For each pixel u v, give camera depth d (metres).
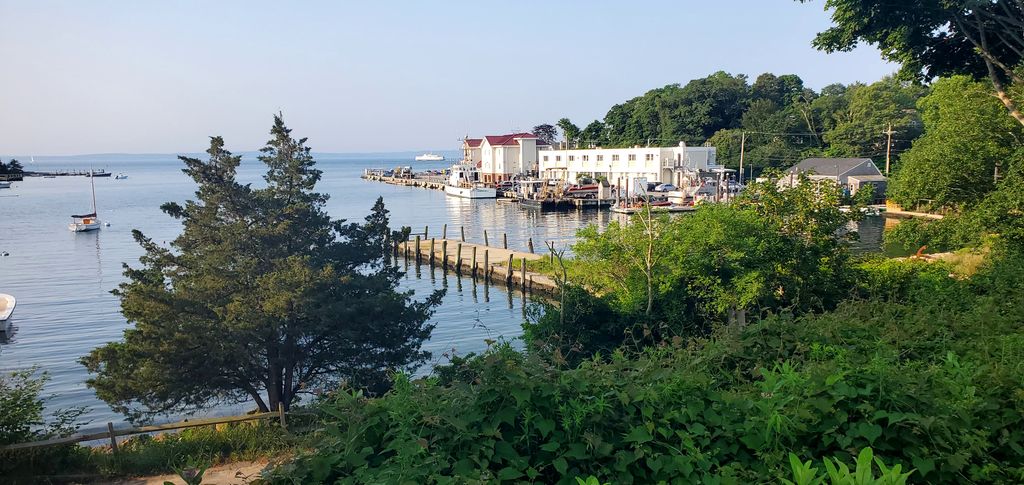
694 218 18.23
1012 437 4.66
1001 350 6.53
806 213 17.14
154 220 68.88
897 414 4.37
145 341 14.00
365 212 75.75
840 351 6.06
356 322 15.17
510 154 99.06
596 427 4.59
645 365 5.47
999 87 16.41
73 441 9.04
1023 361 5.95
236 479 8.25
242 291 15.40
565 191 76.94
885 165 69.12
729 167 79.81
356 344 15.62
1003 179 21.41
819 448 4.45
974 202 23.34
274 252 15.86
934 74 18.30
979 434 4.46
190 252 16.41
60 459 9.14
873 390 4.66
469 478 3.90
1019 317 8.34
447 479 3.86
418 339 17.48
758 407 4.69
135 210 80.19
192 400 15.37
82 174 180.38
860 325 7.71
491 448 4.36
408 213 73.62
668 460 4.38
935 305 9.68
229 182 16.08
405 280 39.62
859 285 15.88
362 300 15.38
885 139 70.31
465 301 33.09
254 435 9.77
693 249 17.25
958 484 4.34
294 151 16.86
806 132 80.94
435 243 49.56
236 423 11.53
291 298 14.27
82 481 8.75
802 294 15.95
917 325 7.71
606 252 19.31
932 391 4.85
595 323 15.63
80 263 42.97
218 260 15.45
